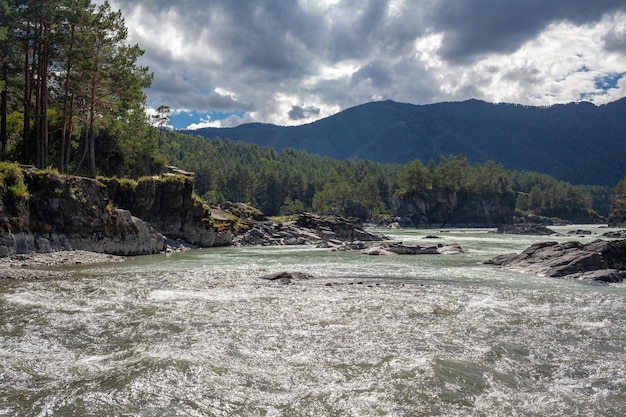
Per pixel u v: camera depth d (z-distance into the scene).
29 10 46.94
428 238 96.31
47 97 56.03
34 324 16.28
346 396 10.40
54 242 40.66
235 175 194.88
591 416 9.63
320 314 18.94
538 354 13.86
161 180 59.75
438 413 9.60
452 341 15.05
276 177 199.88
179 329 16.00
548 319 18.58
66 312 18.30
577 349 14.40
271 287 26.23
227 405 9.81
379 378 11.49
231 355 13.19
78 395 10.05
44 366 12.01
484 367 12.51
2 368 11.73
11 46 49.56
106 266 36.22
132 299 21.44
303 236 77.88
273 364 12.52
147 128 97.12
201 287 25.73
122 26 53.66
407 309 20.22
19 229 37.50
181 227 61.75
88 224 43.34
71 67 51.44
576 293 25.59
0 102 54.66
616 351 14.27
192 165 189.75
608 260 35.81
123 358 12.70
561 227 192.88
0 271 29.05
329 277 32.09
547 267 35.03
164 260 42.84
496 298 23.56
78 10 48.81
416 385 11.02
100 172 72.06
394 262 43.72
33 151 57.31
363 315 18.86
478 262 43.75
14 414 9.10
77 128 67.00
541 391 10.95
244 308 19.89
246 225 77.56
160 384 10.76
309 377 11.56
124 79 53.78
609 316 19.27
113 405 9.59
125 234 46.88
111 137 75.00
